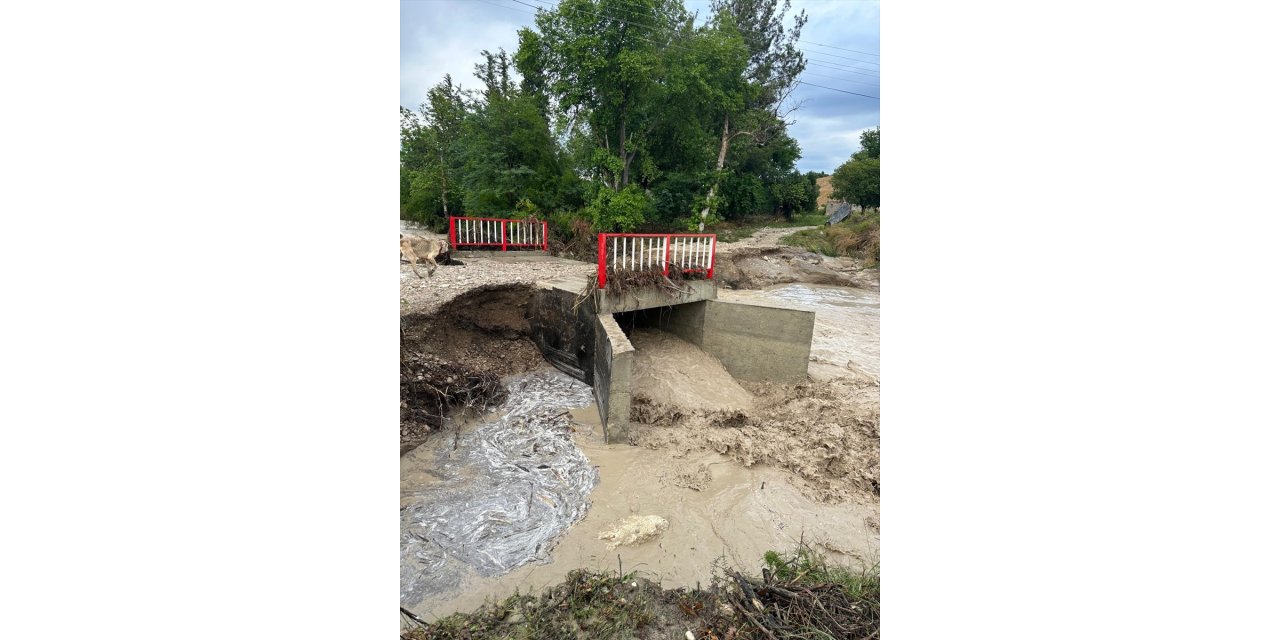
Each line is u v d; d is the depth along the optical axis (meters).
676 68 24.64
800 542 5.50
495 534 5.51
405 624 4.26
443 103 31.69
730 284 23.39
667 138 28.47
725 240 30.72
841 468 6.83
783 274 24.78
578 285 10.30
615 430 7.44
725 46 25.55
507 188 22.12
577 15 22.77
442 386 8.18
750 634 3.87
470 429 7.77
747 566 5.13
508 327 10.55
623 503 6.10
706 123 29.61
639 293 9.41
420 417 7.57
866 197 36.94
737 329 10.40
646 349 10.65
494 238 16.95
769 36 36.78
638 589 4.64
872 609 4.00
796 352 10.02
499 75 33.91
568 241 18.80
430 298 9.69
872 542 5.59
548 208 22.86
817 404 8.92
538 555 5.21
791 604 4.08
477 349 9.94
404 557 5.11
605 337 7.98
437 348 9.21
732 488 6.44
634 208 20.95
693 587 4.79
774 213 45.94
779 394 9.73
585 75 23.08
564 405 8.68
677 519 5.83
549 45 23.69
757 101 36.91
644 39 23.25
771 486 6.51
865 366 12.05
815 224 42.34
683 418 8.30
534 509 5.95
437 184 26.45
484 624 4.16
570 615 4.25
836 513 6.05
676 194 29.44
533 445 7.35
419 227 28.20
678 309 11.20
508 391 9.10
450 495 6.17
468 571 4.97
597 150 24.08
